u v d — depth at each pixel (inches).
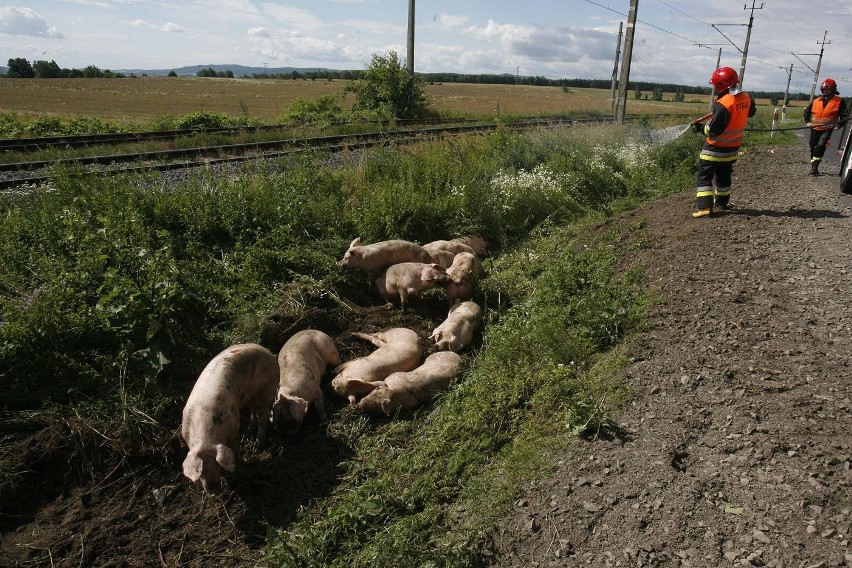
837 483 140.6
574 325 242.5
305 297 275.3
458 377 234.7
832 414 165.6
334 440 205.5
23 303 217.9
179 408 202.7
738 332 216.7
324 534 155.9
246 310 251.6
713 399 179.0
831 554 122.3
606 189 510.9
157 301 219.9
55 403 191.8
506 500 156.2
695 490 144.6
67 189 320.2
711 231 330.0
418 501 169.8
